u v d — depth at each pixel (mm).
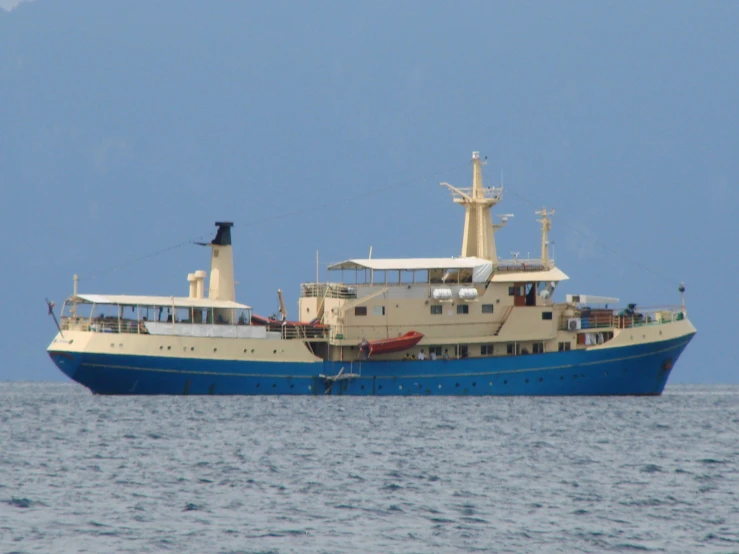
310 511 183125
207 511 182000
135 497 191625
